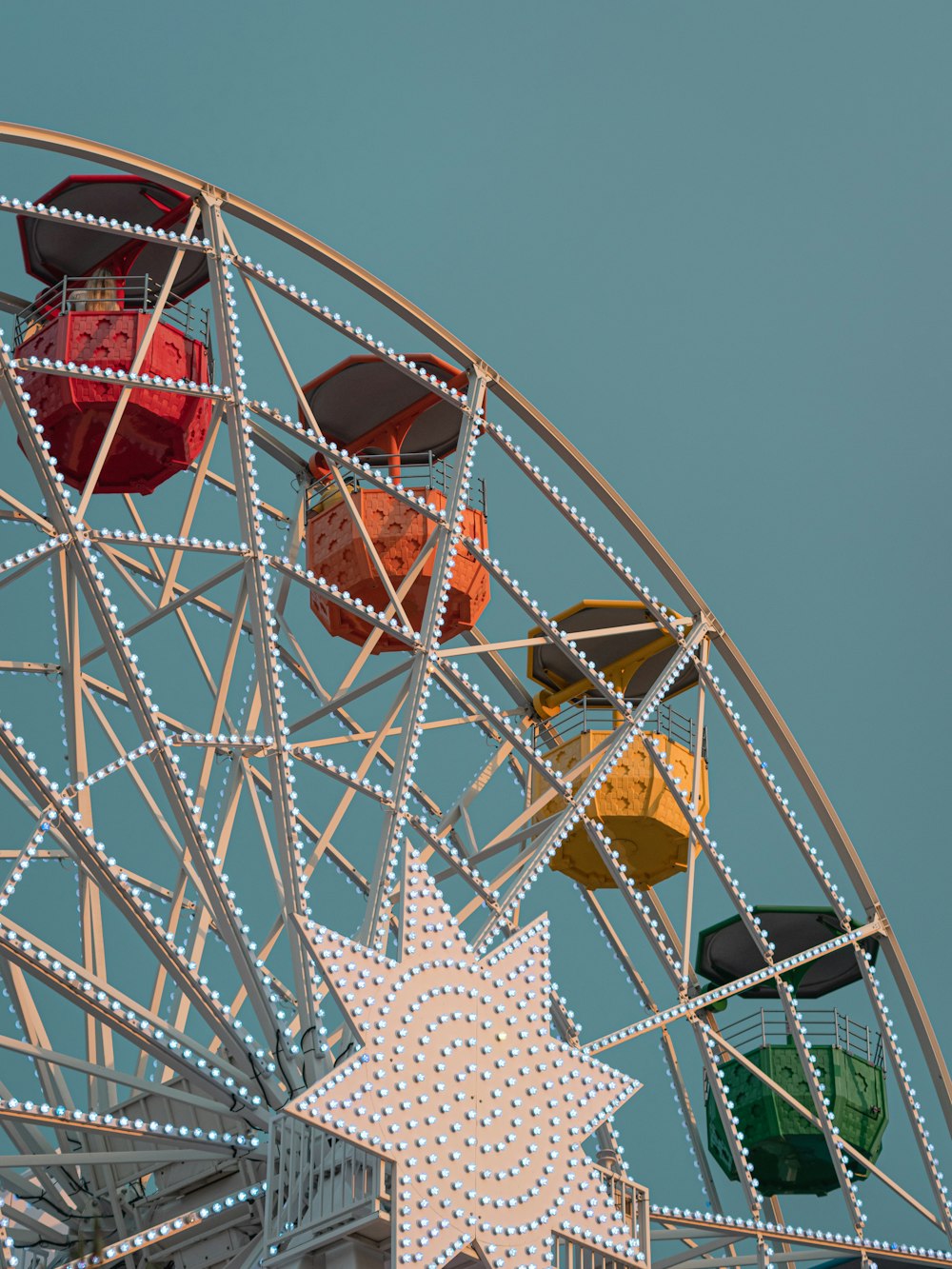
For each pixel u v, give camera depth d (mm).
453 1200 28484
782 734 37656
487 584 41656
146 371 36906
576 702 44438
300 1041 30625
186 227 34156
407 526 40562
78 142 32438
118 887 29438
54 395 36750
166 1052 29719
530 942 31047
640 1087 30844
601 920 43000
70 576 32312
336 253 34625
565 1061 30406
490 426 35969
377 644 42062
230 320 33469
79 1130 30641
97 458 31406
